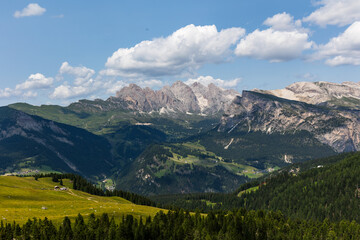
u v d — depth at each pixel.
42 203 166.62
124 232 131.25
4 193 174.75
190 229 149.50
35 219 125.19
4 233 112.56
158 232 143.62
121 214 159.50
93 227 130.62
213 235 153.62
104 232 129.12
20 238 113.31
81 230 123.94
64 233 120.50
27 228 118.19
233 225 170.00
